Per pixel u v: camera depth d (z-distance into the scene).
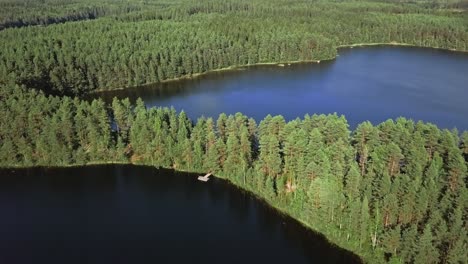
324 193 123.38
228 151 155.62
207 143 163.50
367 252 116.44
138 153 170.12
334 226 124.62
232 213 143.12
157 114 174.38
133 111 187.88
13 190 158.88
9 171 167.88
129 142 177.50
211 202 148.88
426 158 136.38
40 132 172.12
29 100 180.12
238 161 155.88
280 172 148.38
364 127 151.75
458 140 152.12
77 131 170.62
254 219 139.50
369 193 123.19
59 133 168.88
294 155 142.12
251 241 130.25
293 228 132.75
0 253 127.00
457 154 130.75
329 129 151.25
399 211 117.00
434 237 105.81
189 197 152.00
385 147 139.38
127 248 128.62
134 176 164.62
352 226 118.81
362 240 118.00
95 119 171.50
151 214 144.75
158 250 127.56
